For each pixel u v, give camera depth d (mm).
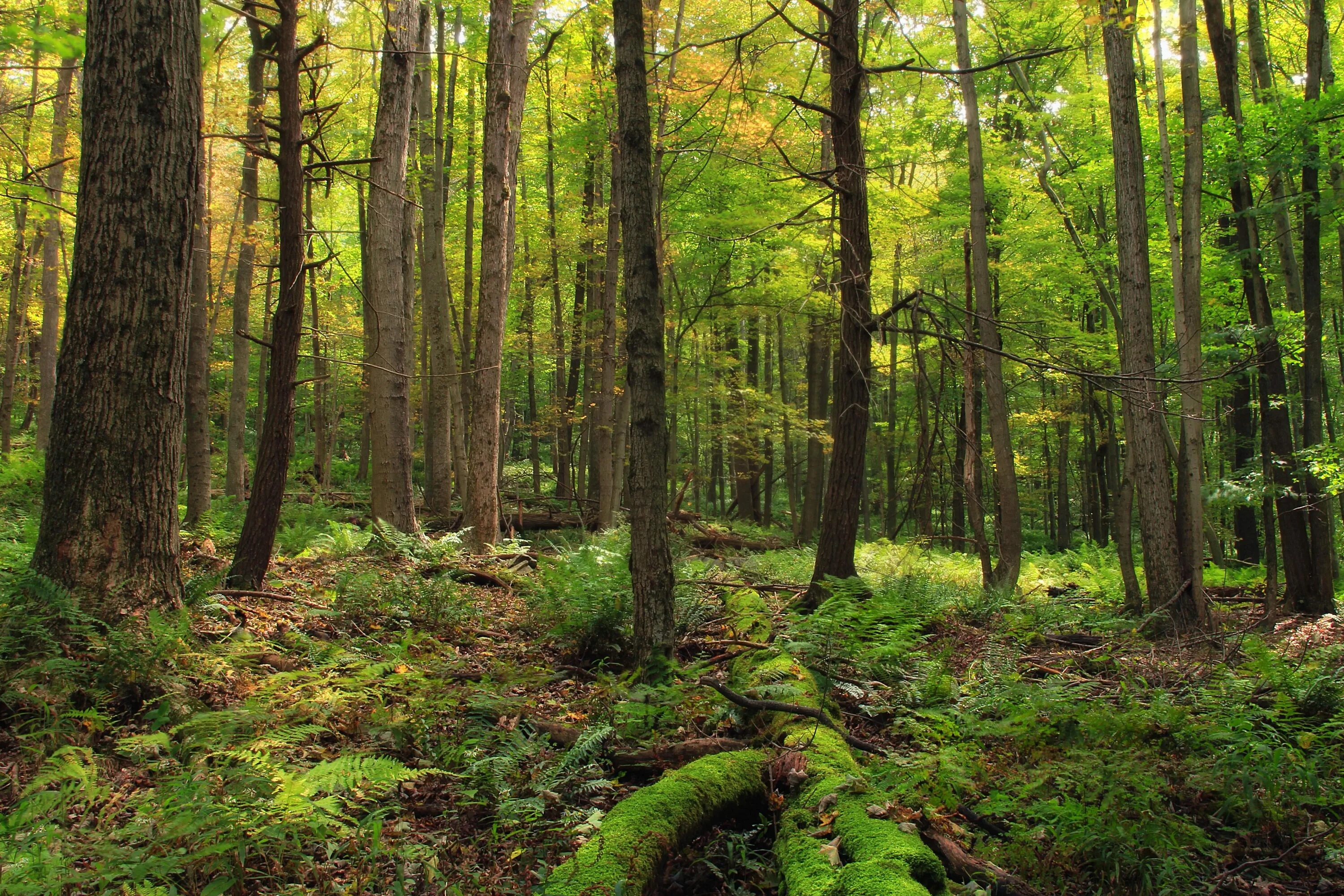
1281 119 10461
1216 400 15156
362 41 15453
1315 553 10086
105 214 5414
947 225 18172
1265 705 5574
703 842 3826
